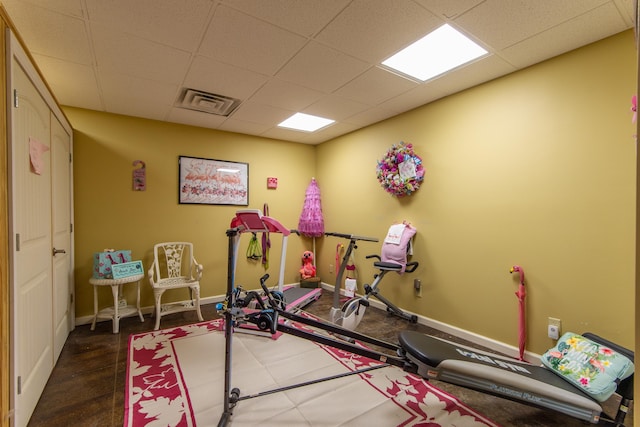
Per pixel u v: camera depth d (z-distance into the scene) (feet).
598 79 6.60
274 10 5.67
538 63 7.57
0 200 4.38
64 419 5.61
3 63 4.48
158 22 5.98
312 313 11.75
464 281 9.25
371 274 12.80
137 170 11.49
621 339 6.33
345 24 6.11
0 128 4.38
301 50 7.07
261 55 7.28
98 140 10.77
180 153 12.41
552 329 7.30
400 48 6.98
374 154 12.58
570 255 7.05
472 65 7.73
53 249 7.44
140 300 11.46
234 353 8.27
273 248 14.96
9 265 4.59
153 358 7.93
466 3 5.49
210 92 9.36
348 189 14.06
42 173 6.52
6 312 4.54
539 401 4.90
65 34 6.31
